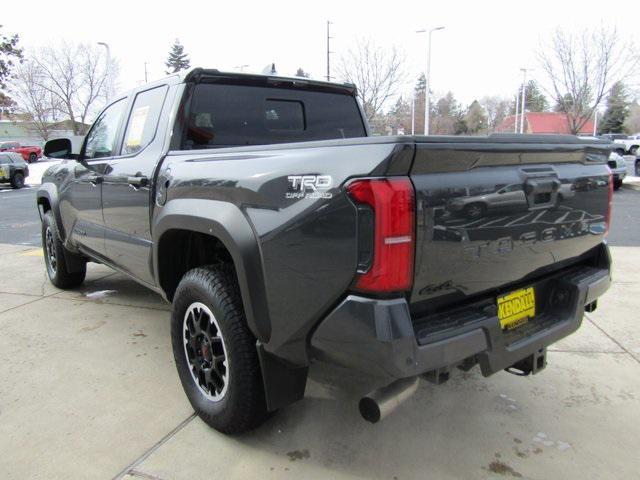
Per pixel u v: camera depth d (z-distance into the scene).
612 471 2.40
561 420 2.83
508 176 2.14
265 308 2.22
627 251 7.02
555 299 2.65
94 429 2.72
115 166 3.58
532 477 2.36
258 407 2.49
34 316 4.47
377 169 1.79
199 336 2.73
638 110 61.31
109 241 3.81
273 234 2.13
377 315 1.84
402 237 1.81
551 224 2.38
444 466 2.44
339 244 1.91
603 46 19.06
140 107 3.56
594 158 2.68
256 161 2.28
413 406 2.97
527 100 50.47
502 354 2.21
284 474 2.37
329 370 3.21
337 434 2.68
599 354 3.65
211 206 2.48
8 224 11.13
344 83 3.98
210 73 3.24
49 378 3.30
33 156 38.50
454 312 2.16
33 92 36.94
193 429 2.73
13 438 2.64
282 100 3.63
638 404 2.99
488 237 2.08
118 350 3.73
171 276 3.11
